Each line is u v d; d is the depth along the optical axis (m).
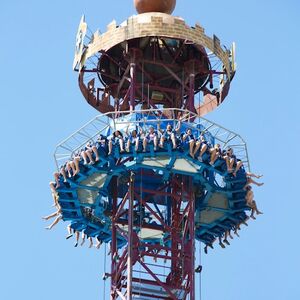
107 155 160.00
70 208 166.75
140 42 168.38
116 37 165.50
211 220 169.75
